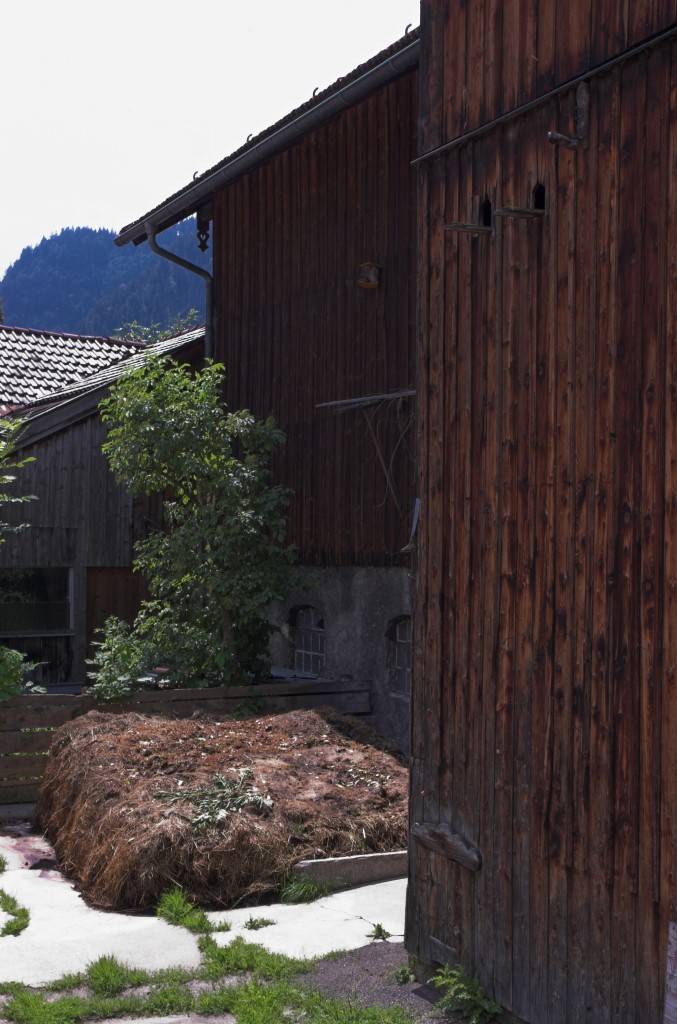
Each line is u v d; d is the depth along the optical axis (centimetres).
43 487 1567
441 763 610
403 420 1148
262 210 1427
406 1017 557
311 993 588
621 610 482
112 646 1220
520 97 556
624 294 484
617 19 492
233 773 882
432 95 631
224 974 625
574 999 504
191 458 1228
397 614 1169
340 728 1076
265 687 1177
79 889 814
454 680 601
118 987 609
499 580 565
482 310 584
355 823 827
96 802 861
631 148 482
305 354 1329
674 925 447
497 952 557
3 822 1029
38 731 1105
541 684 532
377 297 1198
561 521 520
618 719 482
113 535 1620
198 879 759
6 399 1866
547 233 534
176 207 1538
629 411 480
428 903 615
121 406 1275
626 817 476
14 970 640
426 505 630
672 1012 445
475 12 594
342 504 1255
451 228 566
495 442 570
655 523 464
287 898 758
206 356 1549
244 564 1255
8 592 1542
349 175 1252
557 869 518
